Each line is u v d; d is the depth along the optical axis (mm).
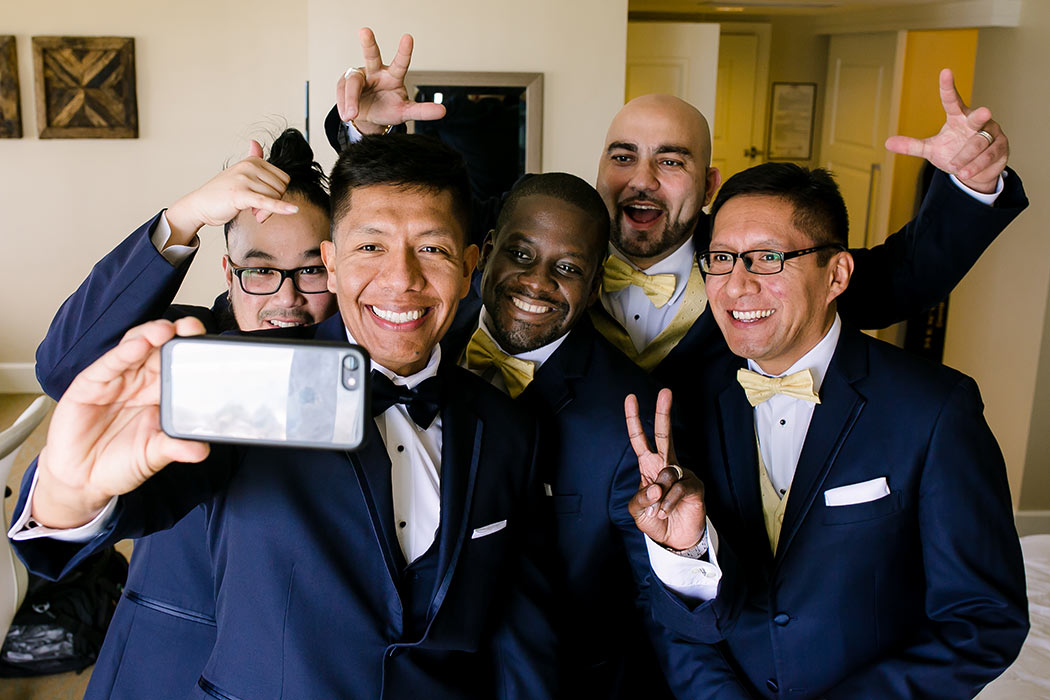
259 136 6277
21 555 1062
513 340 1736
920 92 6562
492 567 1464
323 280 1836
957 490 1570
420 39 4898
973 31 6473
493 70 4961
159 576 1564
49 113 6078
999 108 4871
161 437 948
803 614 1631
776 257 1594
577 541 1709
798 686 1642
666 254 2164
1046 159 4586
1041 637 2646
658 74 5391
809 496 1632
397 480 1410
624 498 1673
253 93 6234
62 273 6352
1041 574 3031
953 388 1626
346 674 1303
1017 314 4812
